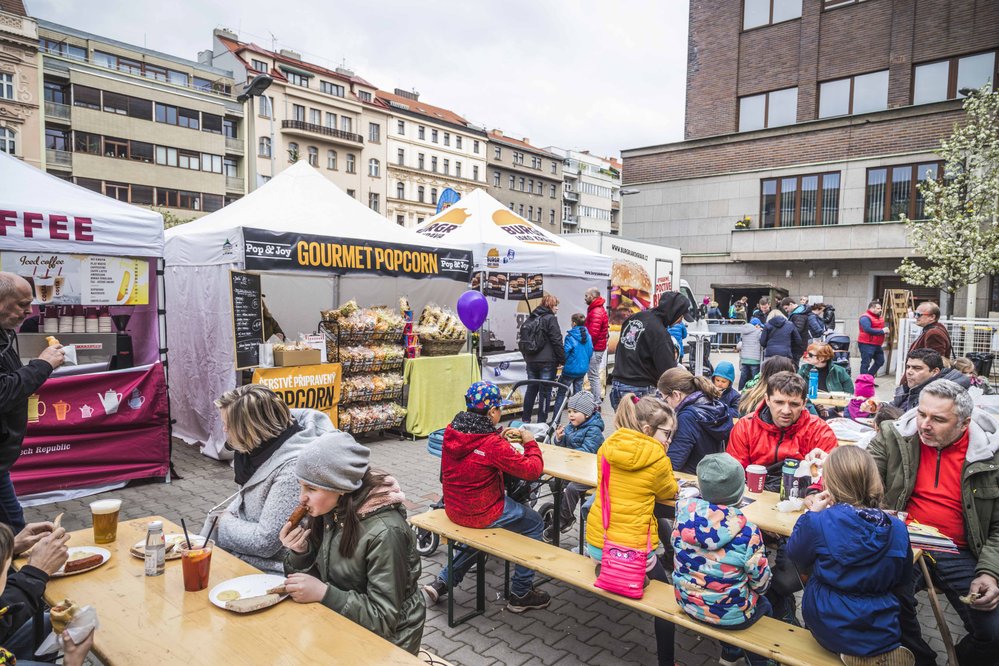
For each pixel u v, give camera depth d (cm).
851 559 232
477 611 373
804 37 2144
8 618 199
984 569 282
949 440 309
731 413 506
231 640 192
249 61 5362
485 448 357
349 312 741
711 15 2358
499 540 348
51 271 543
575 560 325
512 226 1015
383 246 738
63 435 533
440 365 817
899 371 1140
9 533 185
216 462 664
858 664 230
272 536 255
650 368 586
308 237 669
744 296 2356
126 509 523
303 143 5606
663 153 2434
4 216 491
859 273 2064
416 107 7188
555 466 425
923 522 319
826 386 755
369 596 212
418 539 459
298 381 661
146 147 4322
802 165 2131
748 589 261
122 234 561
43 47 4306
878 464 335
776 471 387
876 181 2002
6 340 323
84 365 553
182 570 243
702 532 258
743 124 2323
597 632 355
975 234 1438
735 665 316
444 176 6850
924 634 368
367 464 216
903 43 1970
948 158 1527
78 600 220
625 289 1384
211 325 676
